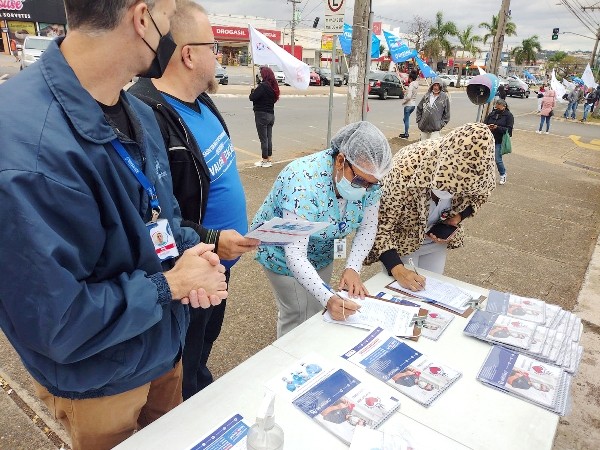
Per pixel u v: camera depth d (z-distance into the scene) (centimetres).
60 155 87
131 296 99
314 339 158
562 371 147
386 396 132
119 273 104
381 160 161
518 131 1403
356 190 170
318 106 1577
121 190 101
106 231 100
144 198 113
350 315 172
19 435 197
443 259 246
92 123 95
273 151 821
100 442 124
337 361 147
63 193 87
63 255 88
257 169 671
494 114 686
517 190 682
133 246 107
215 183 187
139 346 111
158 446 111
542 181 752
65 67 93
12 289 86
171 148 163
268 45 663
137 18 95
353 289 189
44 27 2623
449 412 128
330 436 117
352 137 164
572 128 1587
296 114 1339
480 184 182
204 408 124
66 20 96
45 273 84
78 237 92
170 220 128
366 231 204
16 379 229
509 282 381
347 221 189
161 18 100
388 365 146
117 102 112
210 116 195
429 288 201
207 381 220
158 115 162
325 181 177
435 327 170
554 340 163
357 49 618
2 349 250
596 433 223
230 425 118
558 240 482
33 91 90
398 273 206
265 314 306
